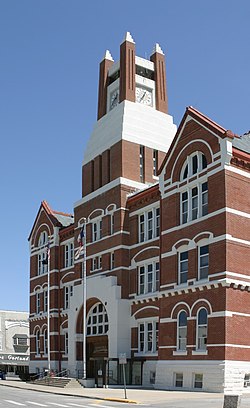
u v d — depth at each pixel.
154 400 29.14
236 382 34.19
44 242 64.88
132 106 52.19
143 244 46.03
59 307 59.75
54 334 59.06
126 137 50.28
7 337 91.69
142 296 45.00
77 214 55.09
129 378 44.62
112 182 49.88
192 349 36.94
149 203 45.94
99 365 48.03
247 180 37.62
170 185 41.91
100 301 48.56
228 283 34.97
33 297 65.19
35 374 58.06
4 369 86.12
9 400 30.27
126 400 29.28
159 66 56.22
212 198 37.31
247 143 40.03
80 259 53.62
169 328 39.44
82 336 52.00
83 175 55.56
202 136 39.06
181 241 39.75
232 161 37.12
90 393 35.31
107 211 50.03
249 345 35.41
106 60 57.16
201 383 35.88
